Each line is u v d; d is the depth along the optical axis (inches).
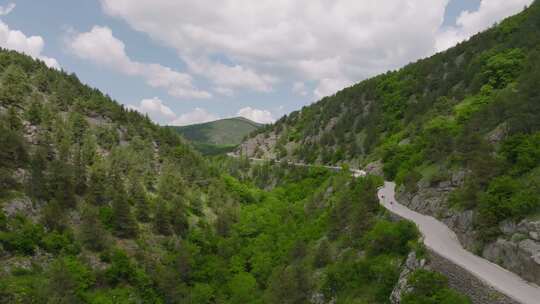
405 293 1015.0
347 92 6299.2
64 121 3324.3
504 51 3260.3
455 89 3718.0
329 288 1408.7
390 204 1977.1
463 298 904.9
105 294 1873.8
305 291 1513.3
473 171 1480.1
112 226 2348.7
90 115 3909.9
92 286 1889.8
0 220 1857.8
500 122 1834.4
